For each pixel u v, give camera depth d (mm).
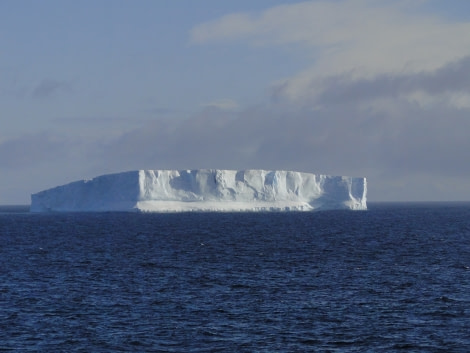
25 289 72312
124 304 63438
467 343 49531
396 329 53438
